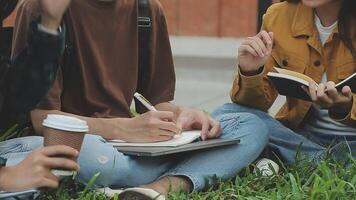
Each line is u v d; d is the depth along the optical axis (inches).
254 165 201.3
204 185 188.7
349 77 193.9
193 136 192.7
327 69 213.8
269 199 182.1
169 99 215.3
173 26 594.9
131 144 188.1
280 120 221.0
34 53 171.9
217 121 199.9
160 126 190.4
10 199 167.2
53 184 163.5
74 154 163.8
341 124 214.5
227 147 195.8
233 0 582.6
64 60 197.9
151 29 209.3
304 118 217.8
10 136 195.5
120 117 202.4
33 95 179.0
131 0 206.2
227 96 424.8
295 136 213.8
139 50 209.0
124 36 205.3
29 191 162.1
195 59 526.3
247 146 197.5
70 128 165.2
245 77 207.2
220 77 497.7
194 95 427.5
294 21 215.6
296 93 199.5
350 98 198.2
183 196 180.2
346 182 187.3
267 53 203.5
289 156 212.5
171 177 187.5
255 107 214.5
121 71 205.3
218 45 565.9
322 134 217.6
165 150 182.1
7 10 179.5
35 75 175.0
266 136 202.1
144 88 215.0
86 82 200.1
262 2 245.6
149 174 189.8
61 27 172.4
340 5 211.8
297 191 184.4
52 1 164.7
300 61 213.5
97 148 186.1
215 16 585.6
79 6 199.3
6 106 183.0
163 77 215.6
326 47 213.6
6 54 191.2
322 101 196.1
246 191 188.7
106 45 202.7
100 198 181.2
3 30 193.9
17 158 179.6
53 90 192.7
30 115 191.2
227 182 193.5
